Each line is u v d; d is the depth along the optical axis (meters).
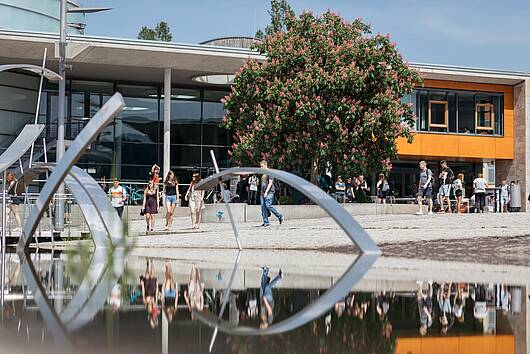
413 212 30.03
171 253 13.21
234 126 31.53
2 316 4.88
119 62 34.22
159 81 38.88
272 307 5.36
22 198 18.91
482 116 41.94
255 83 30.12
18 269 9.52
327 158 29.75
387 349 3.62
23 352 3.54
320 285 7.06
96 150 37.97
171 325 4.46
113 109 9.51
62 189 19.05
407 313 4.96
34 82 37.00
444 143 41.12
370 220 22.83
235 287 6.91
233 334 4.10
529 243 13.67
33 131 15.66
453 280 7.52
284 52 29.72
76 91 37.75
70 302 5.72
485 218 21.69
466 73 40.03
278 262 10.59
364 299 5.81
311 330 4.23
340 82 28.64
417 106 40.72
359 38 30.33
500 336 4.02
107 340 3.90
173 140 39.44
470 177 43.91
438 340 3.88
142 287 6.97
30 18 37.06
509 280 7.51
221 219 26.91
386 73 29.67
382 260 10.71
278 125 28.81
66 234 18.98
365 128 29.05
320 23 30.52
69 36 31.86
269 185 21.31
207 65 34.94
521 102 41.84
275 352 3.54
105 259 11.62
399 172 43.16
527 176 41.59
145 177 38.81
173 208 21.53
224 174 12.19
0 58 33.84
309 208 27.66
